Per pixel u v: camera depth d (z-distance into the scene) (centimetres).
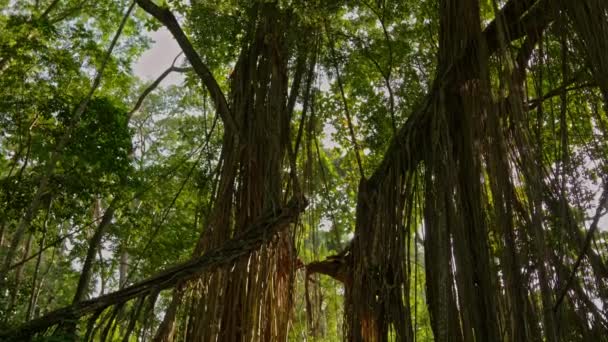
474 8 520
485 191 502
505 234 429
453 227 485
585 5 430
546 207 433
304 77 713
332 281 766
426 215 533
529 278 416
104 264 1109
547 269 389
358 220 599
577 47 434
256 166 617
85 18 1273
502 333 436
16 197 851
